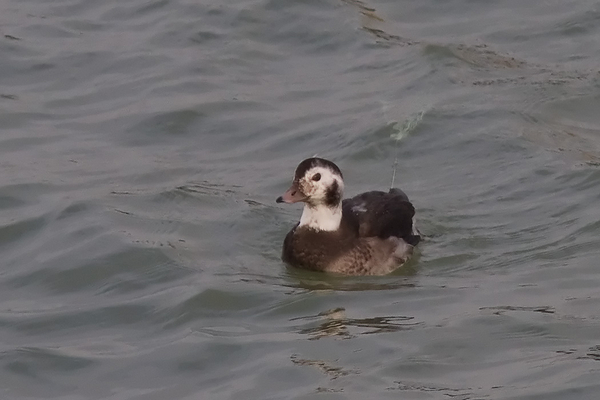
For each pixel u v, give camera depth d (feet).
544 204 52.47
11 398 37.86
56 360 40.06
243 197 54.70
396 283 46.06
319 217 47.57
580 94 63.82
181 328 42.29
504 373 37.45
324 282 46.42
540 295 43.52
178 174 57.72
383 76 67.41
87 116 64.80
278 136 61.41
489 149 58.18
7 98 67.10
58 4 79.30
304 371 38.01
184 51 71.67
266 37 73.10
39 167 58.80
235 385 37.50
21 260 49.21
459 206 52.95
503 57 69.00
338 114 63.10
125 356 40.11
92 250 49.01
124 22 76.18
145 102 65.62
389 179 56.54
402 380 37.22
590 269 45.60
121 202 54.08
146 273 47.24
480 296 43.83
